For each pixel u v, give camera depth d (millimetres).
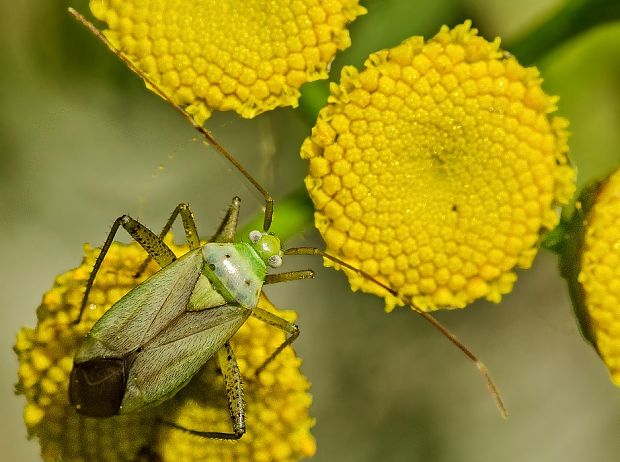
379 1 67
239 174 68
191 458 62
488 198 61
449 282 62
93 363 59
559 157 61
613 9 63
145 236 61
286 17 61
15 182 72
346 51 66
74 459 61
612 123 66
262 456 62
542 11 65
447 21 67
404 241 61
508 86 61
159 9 61
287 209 64
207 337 61
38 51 69
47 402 61
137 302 60
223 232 63
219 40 61
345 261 62
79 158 71
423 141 61
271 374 62
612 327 60
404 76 61
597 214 61
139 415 61
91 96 70
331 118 61
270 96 61
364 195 61
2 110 70
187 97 61
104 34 61
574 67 66
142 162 71
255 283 62
